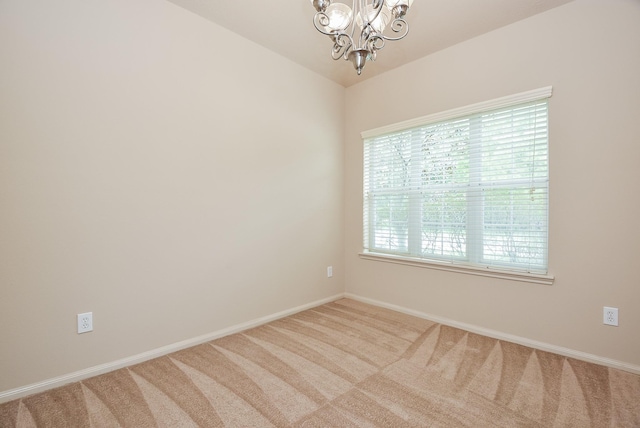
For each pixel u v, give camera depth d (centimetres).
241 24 234
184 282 219
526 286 222
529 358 202
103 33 182
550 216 211
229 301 245
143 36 198
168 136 210
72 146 173
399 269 297
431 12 212
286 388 168
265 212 269
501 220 234
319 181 317
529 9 209
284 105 283
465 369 188
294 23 233
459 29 233
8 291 156
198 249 226
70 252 173
